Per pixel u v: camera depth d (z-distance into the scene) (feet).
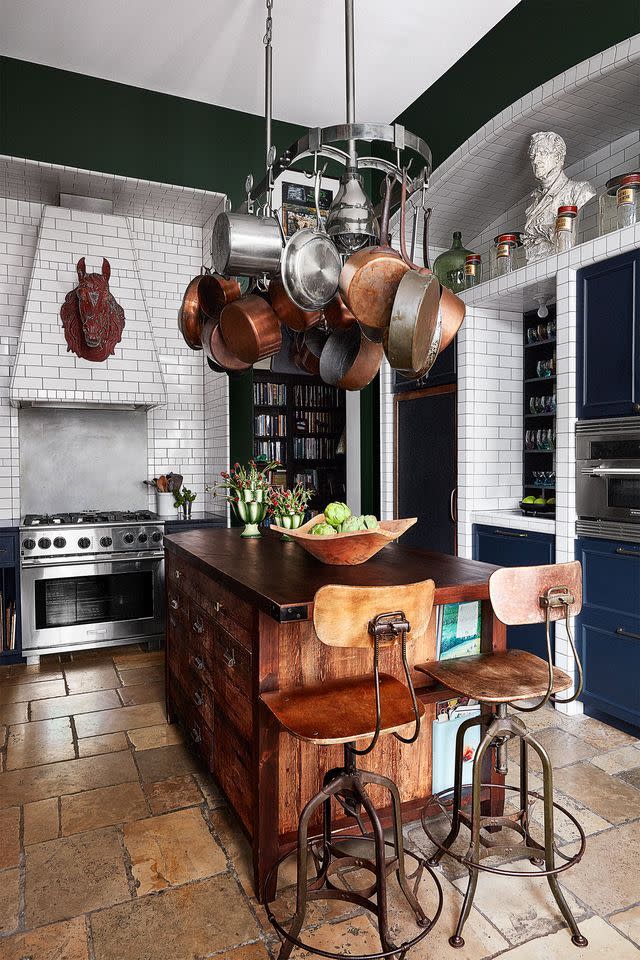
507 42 12.40
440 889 5.81
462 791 7.69
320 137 7.30
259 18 12.25
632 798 8.15
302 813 5.51
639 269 9.73
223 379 15.85
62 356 14.38
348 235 8.11
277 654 6.38
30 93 13.74
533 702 6.95
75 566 13.98
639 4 9.83
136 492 16.84
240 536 10.93
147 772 9.01
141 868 6.87
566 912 5.80
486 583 6.91
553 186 11.83
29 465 15.71
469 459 13.70
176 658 10.20
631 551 9.84
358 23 12.44
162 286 16.89
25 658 13.88
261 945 5.76
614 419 10.11
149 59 13.64
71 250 14.55
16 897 6.41
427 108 14.85
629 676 9.92
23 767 9.16
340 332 9.06
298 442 18.31
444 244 16.79
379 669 7.12
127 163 14.62
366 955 5.57
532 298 13.02
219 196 15.38
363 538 7.66
